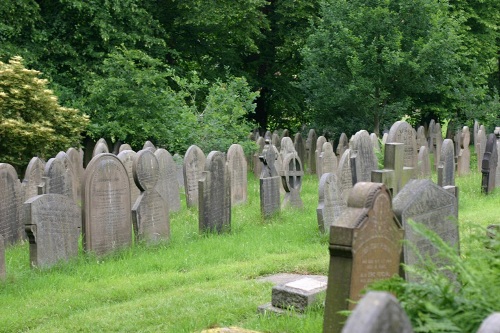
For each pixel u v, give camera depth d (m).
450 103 33.62
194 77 27.20
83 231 12.68
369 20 29.91
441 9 31.44
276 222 15.99
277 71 37.97
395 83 30.39
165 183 17.86
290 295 8.55
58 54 28.91
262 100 38.06
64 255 12.25
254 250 12.93
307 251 12.50
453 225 8.21
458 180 22.08
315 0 34.31
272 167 16.62
